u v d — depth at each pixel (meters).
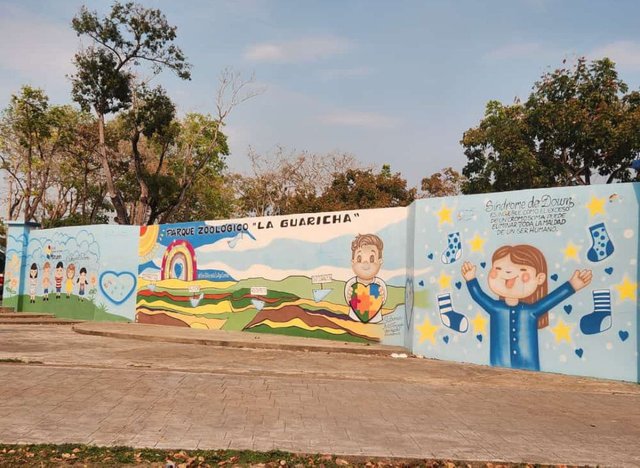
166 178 33.59
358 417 7.00
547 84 24.28
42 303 21.33
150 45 30.03
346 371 10.35
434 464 5.36
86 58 29.67
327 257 14.90
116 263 18.94
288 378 9.38
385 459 5.41
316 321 14.87
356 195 34.09
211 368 10.16
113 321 18.70
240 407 7.24
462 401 8.16
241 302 16.23
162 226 18.12
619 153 22.95
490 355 11.29
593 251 10.38
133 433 5.93
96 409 6.84
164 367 10.08
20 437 5.64
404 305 13.67
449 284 12.01
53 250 21.11
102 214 45.38
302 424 6.56
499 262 11.37
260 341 13.45
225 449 5.49
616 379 9.98
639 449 6.06
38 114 33.38
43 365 9.71
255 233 16.20
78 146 37.78
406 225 13.81
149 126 31.27
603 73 23.70
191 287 17.23
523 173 24.25
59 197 41.72
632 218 10.06
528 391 9.05
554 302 10.70
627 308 9.99
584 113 22.81
